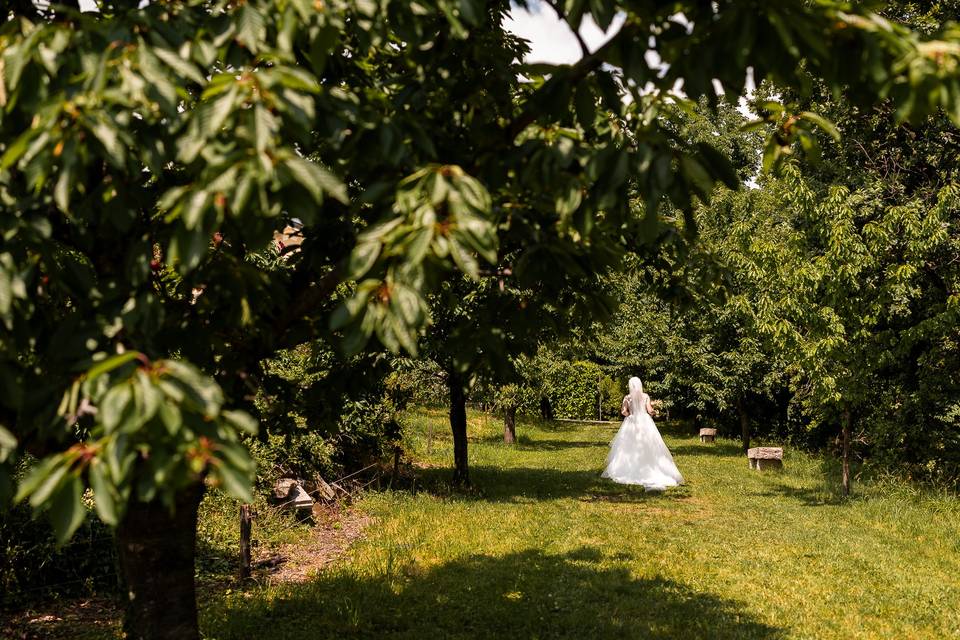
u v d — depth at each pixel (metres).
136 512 3.66
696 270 5.21
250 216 2.28
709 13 2.39
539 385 23.14
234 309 3.14
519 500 12.88
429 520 10.63
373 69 3.96
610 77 2.69
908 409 13.82
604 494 13.78
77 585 6.95
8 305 2.19
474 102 3.25
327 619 6.25
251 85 2.10
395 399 13.90
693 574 7.93
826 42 2.31
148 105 2.35
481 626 6.21
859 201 12.15
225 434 1.95
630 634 6.04
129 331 2.48
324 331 3.75
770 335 13.12
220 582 7.43
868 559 8.62
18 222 2.37
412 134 2.72
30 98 2.28
